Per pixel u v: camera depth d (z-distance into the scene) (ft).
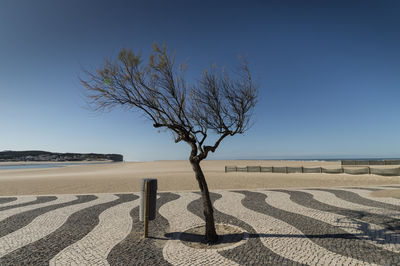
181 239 17.67
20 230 20.27
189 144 18.61
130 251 15.49
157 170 124.77
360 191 38.93
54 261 14.06
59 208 29.32
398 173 58.08
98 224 22.00
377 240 16.43
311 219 22.30
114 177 76.64
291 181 57.72
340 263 13.10
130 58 16.87
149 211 18.56
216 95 18.51
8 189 49.24
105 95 16.84
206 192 17.66
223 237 17.79
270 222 21.59
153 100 17.89
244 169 95.30
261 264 13.17
